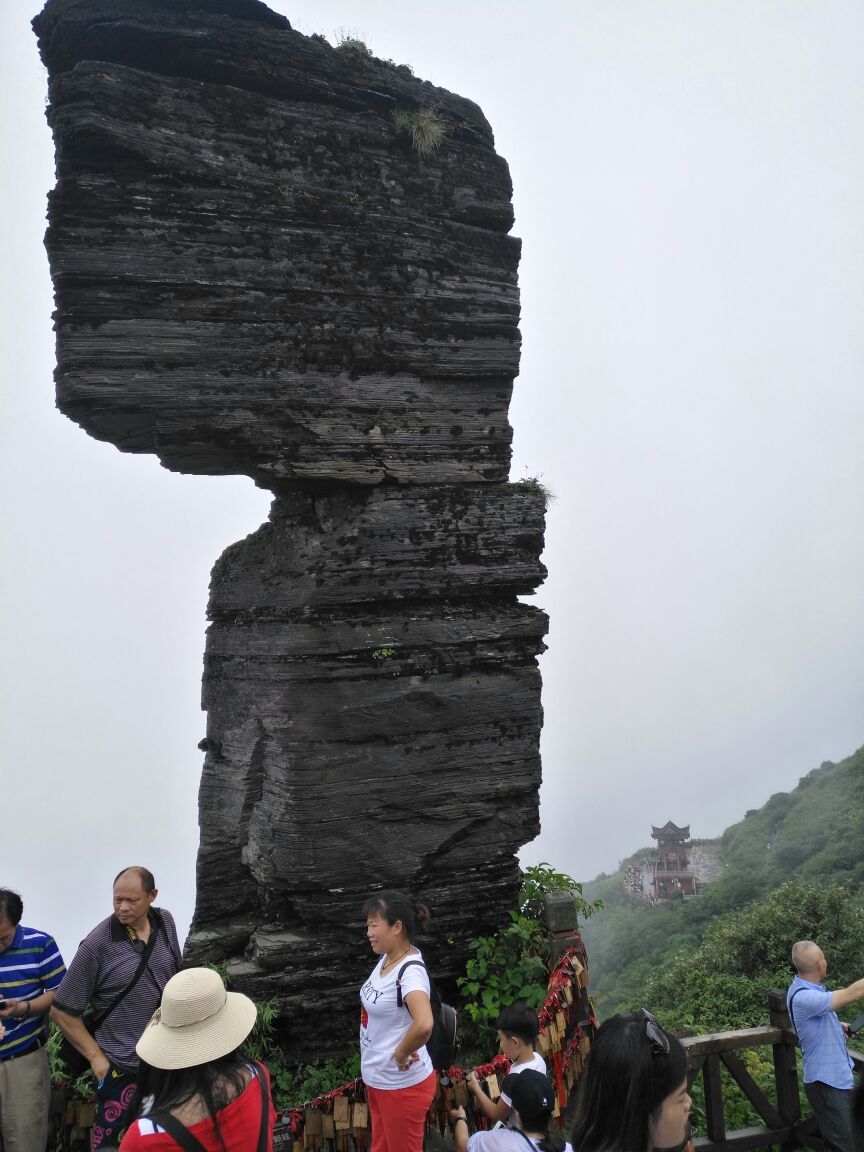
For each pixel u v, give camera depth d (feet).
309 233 27.27
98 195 25.03
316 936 26.78
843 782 137.80
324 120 27.81
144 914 18.26
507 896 29.09
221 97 26.50
